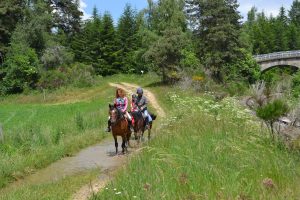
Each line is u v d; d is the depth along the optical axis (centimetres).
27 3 7488
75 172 1466
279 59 7831
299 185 875
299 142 1162
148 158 1230
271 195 809
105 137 2256
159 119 2952
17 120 3494
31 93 6366
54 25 9425
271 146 1152
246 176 938
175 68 5816
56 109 4503
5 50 6981
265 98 1323
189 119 1767
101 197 989
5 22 7256
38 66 6688
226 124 1505
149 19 6531
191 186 904
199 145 1209
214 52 5784
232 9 5856
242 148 1152
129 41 9344
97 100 5259
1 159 1527
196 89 4538
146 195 883
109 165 1544
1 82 6544
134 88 5984
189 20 6147
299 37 13025
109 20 9400
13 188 1294
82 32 9756
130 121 1733
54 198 1096
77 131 2395
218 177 934
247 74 6431
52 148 1789
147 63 6919
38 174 1490
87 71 6950
